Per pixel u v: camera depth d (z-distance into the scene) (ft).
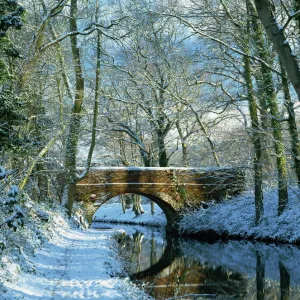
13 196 25.76
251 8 60.34
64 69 72.69
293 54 16.12
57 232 59.52
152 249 73.61
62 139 87.86
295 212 75.10
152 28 94.43
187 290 42.73
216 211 94.02
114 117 119.44
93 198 93.61
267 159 80.43
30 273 33.32
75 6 68.03
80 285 31.35
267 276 49.44
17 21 37.22
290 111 62.49
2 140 41.24
